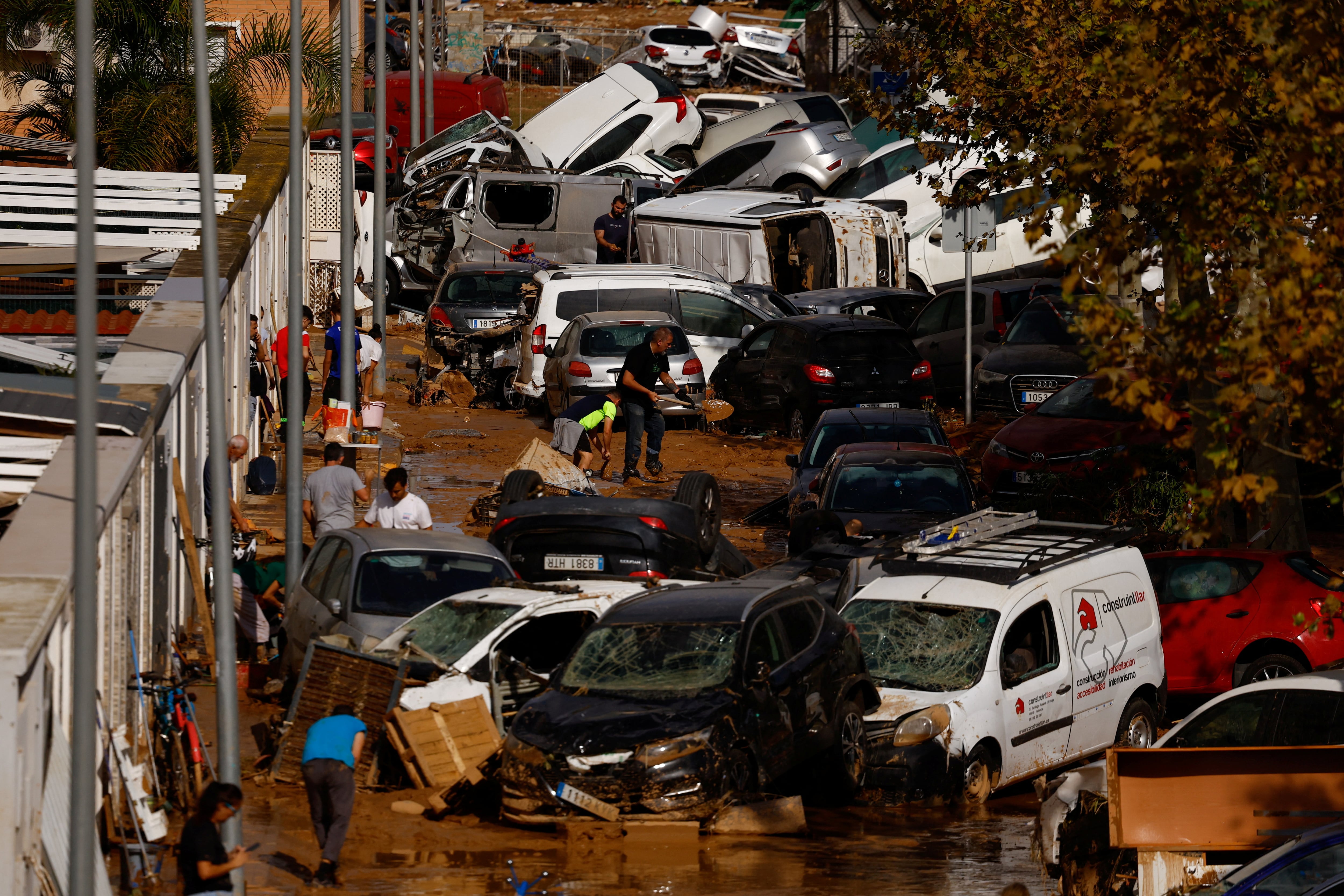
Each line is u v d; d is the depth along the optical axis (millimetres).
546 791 30438
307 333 72750
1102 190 46062
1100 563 39094
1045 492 56281
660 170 117125
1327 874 20641
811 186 104625
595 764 30312
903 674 35750
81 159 19547
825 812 33562
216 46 78938
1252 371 23875
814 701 32969
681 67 164375
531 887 26547
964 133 62125
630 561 41812
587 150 118625
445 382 83500
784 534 58938
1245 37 28000
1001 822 32938
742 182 107562
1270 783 24391
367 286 104875
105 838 27000
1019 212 92875
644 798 30141
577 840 30016
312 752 26750
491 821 31828
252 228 61562
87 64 19500
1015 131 52938
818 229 95375
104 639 27172
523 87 180375
